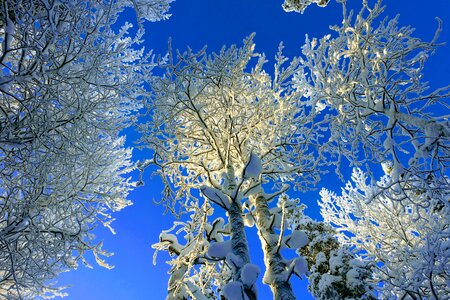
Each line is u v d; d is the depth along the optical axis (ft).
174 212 20.88
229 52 20.61
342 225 33.09
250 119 22.76
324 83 21.40
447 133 15.88
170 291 20.29
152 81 22.04
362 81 19.20
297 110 23.75
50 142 18.02
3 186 20.86
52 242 19.39
